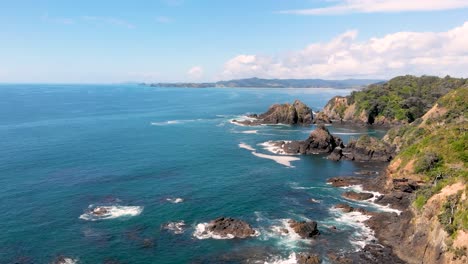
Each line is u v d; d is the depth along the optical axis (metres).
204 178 92.25
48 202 73.50
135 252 55.06
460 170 62.69
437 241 50.03
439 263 48.69
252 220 67.06
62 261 52.03
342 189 85.44
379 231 62.09
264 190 83.94
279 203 75.81
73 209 70.25
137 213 68.94
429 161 72.38
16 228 61.84
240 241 58.88
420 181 72.19
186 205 73.50
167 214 68.81
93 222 64.69
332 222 66.44
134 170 98.00
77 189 81.56
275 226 64.44
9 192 78.81
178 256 54.28
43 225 63.12
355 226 64.75
